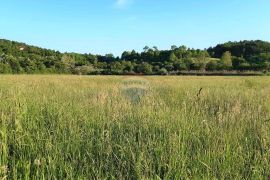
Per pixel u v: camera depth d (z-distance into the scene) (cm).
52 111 670
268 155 455
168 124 580
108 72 6531
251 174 409
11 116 581
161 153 440
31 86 1292
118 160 431
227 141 489
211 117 695
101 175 390
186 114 683
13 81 1827
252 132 582
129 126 581
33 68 6194
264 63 6819
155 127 573
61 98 908
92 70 6688
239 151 467
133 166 402
